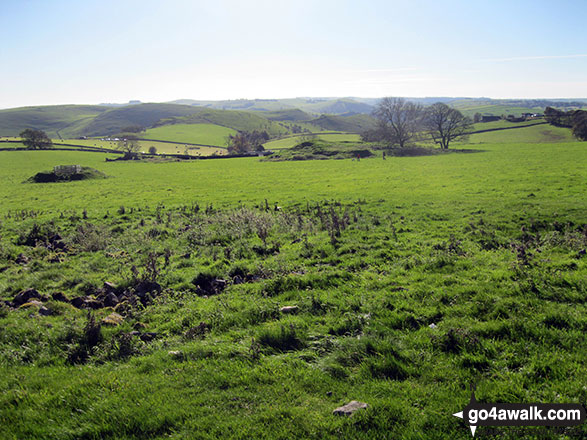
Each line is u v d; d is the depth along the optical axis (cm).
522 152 7781
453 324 838
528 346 714
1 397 670
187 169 8800
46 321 998
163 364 765
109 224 2675
